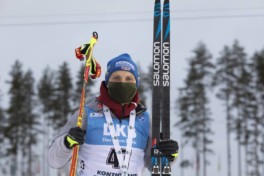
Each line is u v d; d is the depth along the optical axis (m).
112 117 6.82
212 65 90.56
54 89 92.38
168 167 7.04
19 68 97.06
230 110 89.12
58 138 6.66
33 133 93.56
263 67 86.69
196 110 89.62
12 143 92.12
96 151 6.66
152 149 7.05
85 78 7.05
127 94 6.71
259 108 87.12
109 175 6.57
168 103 7.45
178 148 7.00
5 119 94.00
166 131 7.29
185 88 90.25
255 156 85.00
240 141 87.44
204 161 89.88
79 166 6.85
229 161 91.12
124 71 6.82
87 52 7.23
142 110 7.05
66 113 91.56
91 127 6.73
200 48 91.25
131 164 6.70
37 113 95.50
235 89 88.56
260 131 86.12
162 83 7.61
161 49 7.85
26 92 96.19
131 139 6.75
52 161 6.69
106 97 6.79
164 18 8.02
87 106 6.93
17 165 94.31
